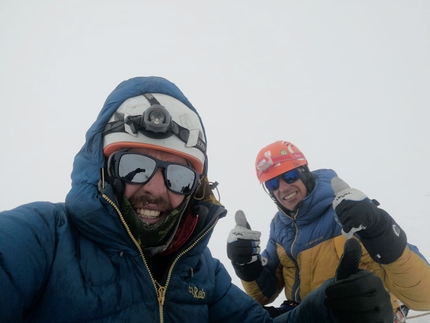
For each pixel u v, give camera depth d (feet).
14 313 1.02
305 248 2.67
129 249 1.33
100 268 1.27
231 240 2.69
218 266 1.93
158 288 1.41
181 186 1.55
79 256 1.26
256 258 2.72
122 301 1.25
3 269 1.01
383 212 1.89
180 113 1.66
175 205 1.57
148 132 1.51
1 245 1.04
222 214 1.66
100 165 1.48
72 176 1.50
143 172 1.49
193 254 1.58
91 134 1.55
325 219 2.64
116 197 1.50
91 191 1.37
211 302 1.76
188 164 1.67
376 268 2.32
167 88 1.76
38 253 1.15
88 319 1.17
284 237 2.95
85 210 1.32
